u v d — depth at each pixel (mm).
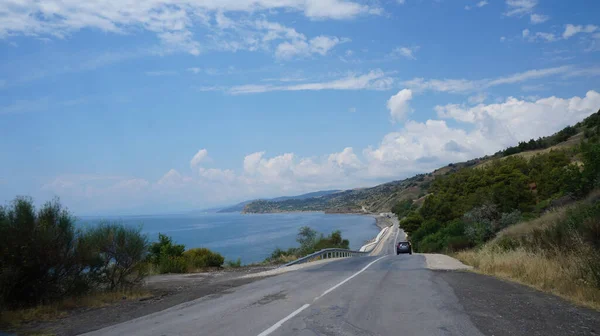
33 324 9055
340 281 14891
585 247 12406
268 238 106938
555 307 9094
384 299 10648
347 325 7789
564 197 34562
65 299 11516
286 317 8617
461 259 24312
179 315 9344
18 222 10992
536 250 16562
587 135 77750
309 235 53656
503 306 9297
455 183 84250
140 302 11961
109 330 8109
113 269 13992
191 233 128125
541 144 106438
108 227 14047
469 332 7086
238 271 22797
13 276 10367
